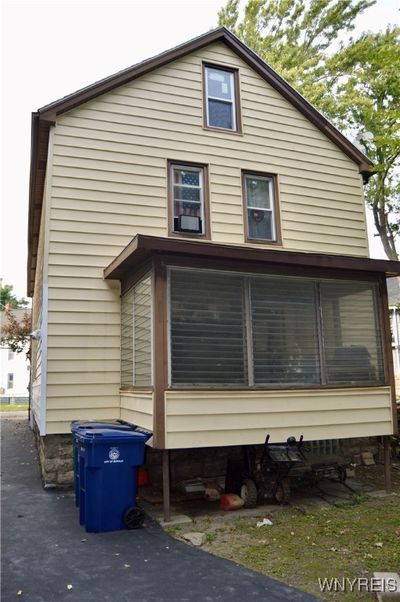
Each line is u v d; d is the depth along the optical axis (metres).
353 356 7.17
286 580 3.95
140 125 8.61
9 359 34.31
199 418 5.93
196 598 3.60
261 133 9.61
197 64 9.29
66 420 7.46
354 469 8.48
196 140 8.98
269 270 6.72
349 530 5.27
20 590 3.74
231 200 9.06
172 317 6.03
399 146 10.40
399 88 12.83
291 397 6.57
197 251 5.98
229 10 17.92
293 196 9.69
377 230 16.17
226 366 6.25
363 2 15.05
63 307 7.67
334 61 15.05
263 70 9.80
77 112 8.23
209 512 6.14
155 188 8.52
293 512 6.06
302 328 6.88
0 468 8.99
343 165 10.42
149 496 6.85
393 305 20.61
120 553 4.59
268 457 6.33
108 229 8.08
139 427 6.41
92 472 5.36
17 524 5.52
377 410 7.15
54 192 7.85
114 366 7.84
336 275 7.20
